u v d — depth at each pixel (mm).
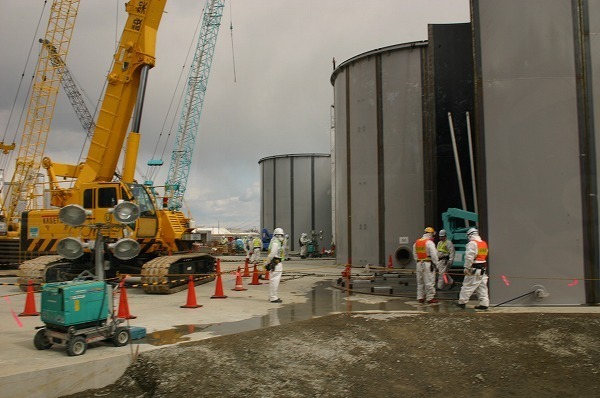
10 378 6867
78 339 7977
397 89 24000
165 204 18656
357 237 25016
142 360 8047
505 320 10328
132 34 19172
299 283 18562
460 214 16609
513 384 7559
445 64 22125
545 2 12438
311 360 8234
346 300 13938
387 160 24062
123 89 19281
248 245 27094
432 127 22672
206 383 7352
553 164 12211
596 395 7180
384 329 9789
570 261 12062
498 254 12203
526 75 12383
